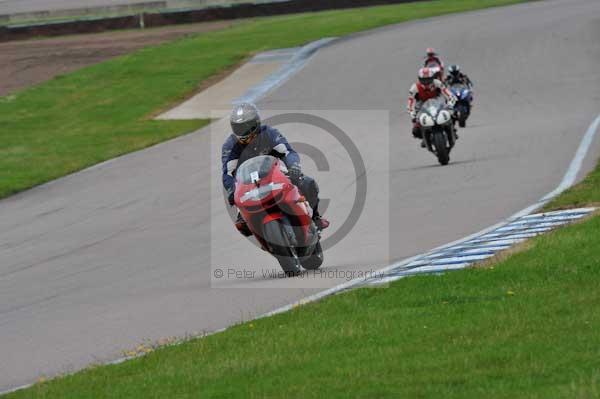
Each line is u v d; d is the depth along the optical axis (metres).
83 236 52.59
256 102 108.75
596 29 133.50
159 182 69.56
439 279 30.72
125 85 130.25
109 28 192.62
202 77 130.12
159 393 21.94
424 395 19.52
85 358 27.30
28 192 71.62
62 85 134.75
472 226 42.53
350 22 165.25
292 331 26.31
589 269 28.97
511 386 19.45
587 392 18.39
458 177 57.97
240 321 29.41
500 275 30.08
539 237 35.00
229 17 194.25
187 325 29.81
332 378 21.41
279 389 21.03
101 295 36.94
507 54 123.69
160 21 193.00
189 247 45.91
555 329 23.31
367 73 119.25
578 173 54.03
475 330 24.11
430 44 134.50
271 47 146.50
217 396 21.08
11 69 153.62
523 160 61.56
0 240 54.12
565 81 105.62
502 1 179.25
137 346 27.80
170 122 103.62
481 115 91.25
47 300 37.38
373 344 24.17
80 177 75.81
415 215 47.44
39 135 103.94
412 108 65.75
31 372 26.59
